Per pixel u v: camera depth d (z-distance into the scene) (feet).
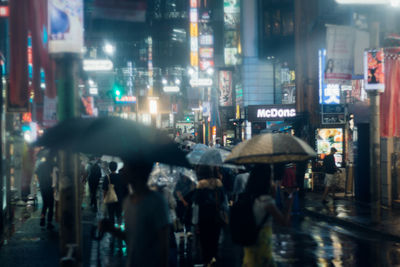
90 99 107.04
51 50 19.39
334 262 32.48
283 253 35.37
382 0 40.47
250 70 144.56
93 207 67.21
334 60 52.54
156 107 219.41
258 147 21.30
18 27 33.99
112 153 14.90
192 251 36.55
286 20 136.26
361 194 66.80
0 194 45.50
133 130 14.53
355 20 52.75
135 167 14.74
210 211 30.09
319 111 78.48
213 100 178.29
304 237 42.11
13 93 34.58
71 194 18.83
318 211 56.75
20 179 67.56
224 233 44.37
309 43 82.53
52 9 19.36
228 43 167.63
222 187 30.94
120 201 43.55
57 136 14.40
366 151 66.74
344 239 41.09
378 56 46.21
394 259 33.32
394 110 56.80
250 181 20.02
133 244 14.44
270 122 114.52
